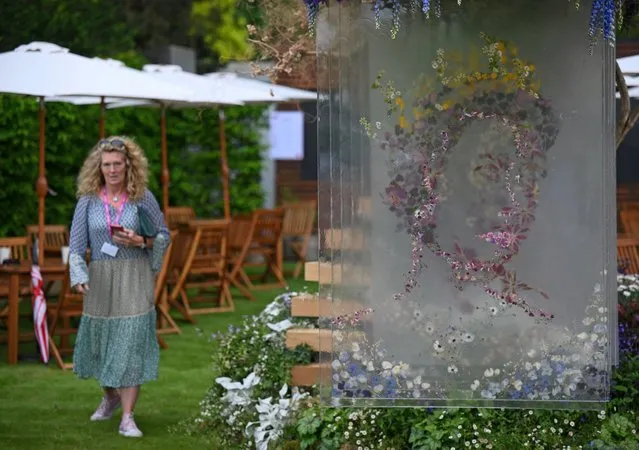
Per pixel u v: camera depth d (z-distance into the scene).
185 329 12.64
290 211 17.64
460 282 5.98
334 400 6.05
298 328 7.65
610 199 5.96
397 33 5.94
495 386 6.00
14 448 7.30
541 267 5.95
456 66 5.93
